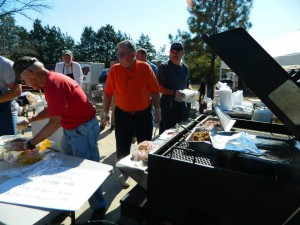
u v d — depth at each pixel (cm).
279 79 88
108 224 106
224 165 119
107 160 353
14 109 276
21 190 113
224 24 1164
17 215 97
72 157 152
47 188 115
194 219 123
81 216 217
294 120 88
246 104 374
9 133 264
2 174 128
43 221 96
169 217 126
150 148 167
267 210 103
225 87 344
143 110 261
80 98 176
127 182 273
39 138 151
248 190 105
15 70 150
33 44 1812
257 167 114
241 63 93
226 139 137
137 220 136
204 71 1512
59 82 158
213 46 97
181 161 117
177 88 309
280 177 105
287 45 412
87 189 115
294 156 120
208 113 272
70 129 179
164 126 314
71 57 445
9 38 1593
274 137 163
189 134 164
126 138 268
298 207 96
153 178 126
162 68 303
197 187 116
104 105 271
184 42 1255
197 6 1179
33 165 138
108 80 259
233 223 111
